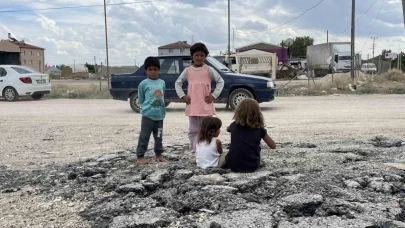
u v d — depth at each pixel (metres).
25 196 4.51
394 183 4.07
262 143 6.46
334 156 5.31
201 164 4.89
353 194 3.71
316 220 3.19
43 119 11.03
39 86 17.45
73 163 5.85
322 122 9.30
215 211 3.55
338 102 14.02
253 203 3.67
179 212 3.67
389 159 5.11
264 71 39.00
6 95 17.08
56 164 5.95
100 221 3.64
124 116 11.34
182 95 5.61
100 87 20.69
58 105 15.08
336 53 39.47
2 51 31.86
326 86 19.30
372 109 11.59
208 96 5.55
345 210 3.35
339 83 19.84
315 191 3.79
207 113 5.54
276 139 7.26
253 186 4.12
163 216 3.47
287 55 49.97
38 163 6.13
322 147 6.06
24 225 3.69
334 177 4.25
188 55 11.62
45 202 4.27
